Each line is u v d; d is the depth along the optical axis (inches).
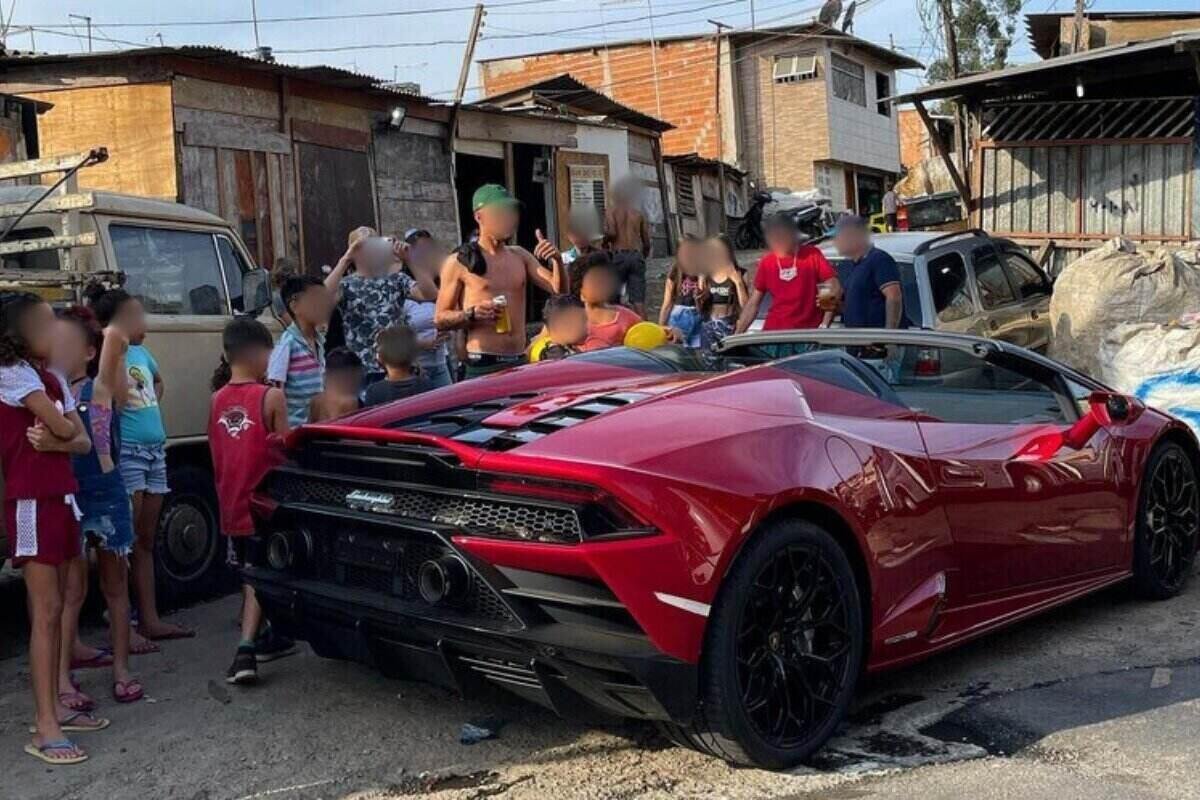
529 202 735.1
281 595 174.6
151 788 158.1
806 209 979.3
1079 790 146.0
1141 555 226.7
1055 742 162.1
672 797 147.9
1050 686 185.2
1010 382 229.8
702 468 149.8
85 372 200.8
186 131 463.5
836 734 167.9
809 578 158.1
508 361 270.1
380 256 285.9
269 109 503.8
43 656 170.4
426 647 155.3
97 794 157.2
